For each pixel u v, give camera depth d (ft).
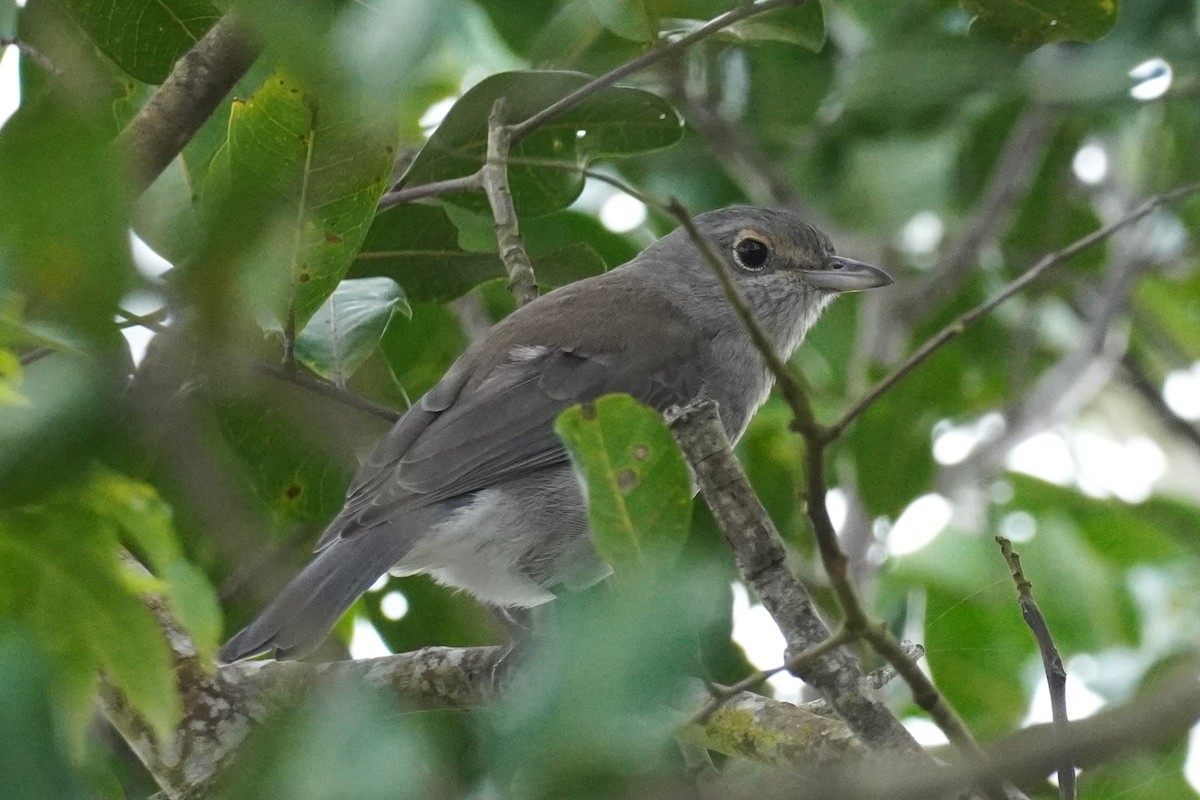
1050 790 29.84
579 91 33.47
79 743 18.74
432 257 36.96
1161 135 52.29
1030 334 50.39
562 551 35.19
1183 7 42.60
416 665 28.76
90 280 13.66
